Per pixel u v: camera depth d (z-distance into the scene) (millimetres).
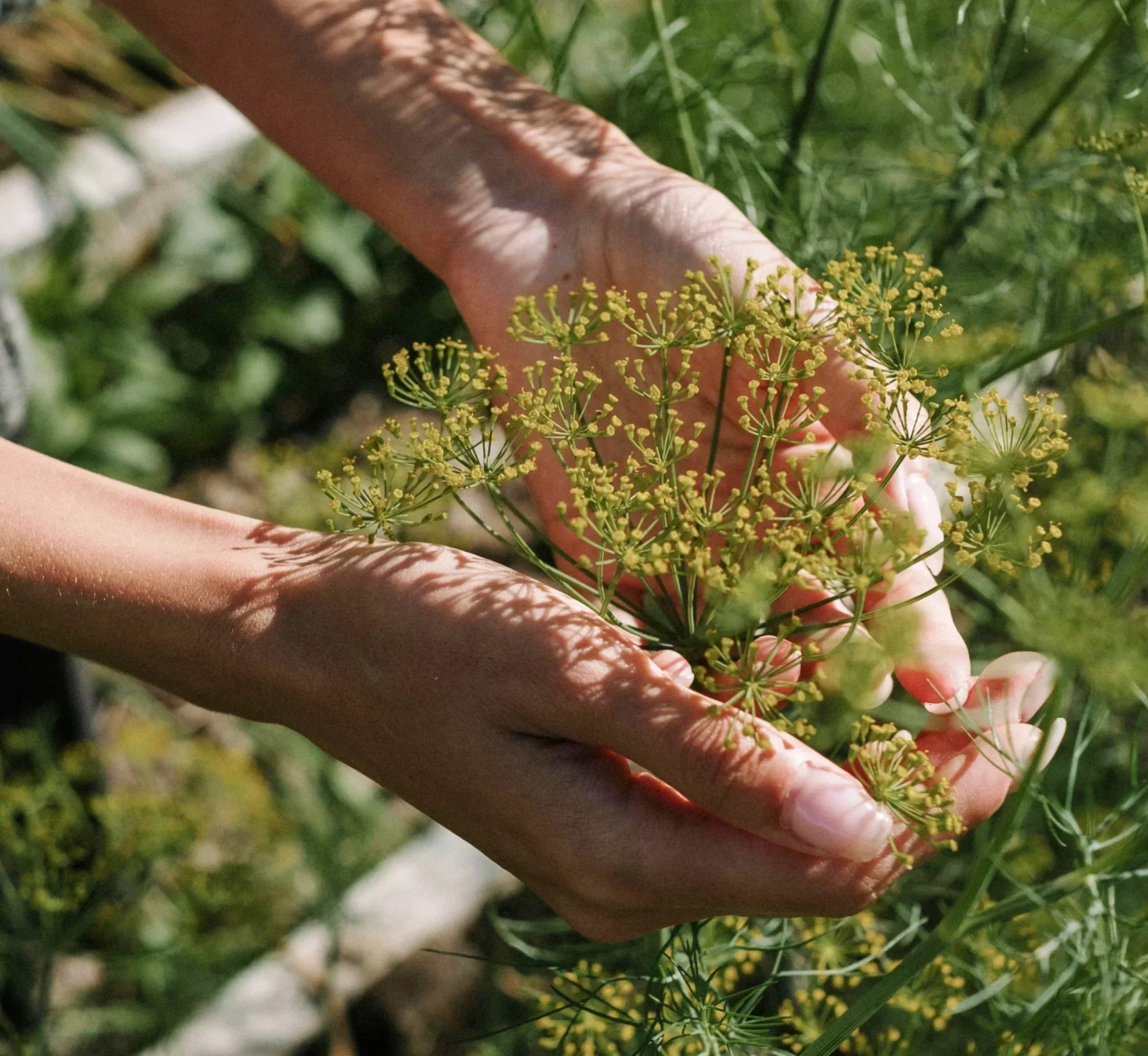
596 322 489
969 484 456
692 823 475
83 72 1198
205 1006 797
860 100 878
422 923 852
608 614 482
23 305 1071
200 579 491
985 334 496
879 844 454
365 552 490
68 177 1099
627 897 483
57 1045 805
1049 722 457
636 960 612
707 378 542
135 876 752
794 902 474
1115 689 442
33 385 696
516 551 484
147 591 492
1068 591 451
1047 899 495
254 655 487
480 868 881
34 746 743
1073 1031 551
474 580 479
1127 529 468
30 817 662
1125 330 642
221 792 895
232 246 1182
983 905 572
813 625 482
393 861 882
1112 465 577
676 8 691
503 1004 785
